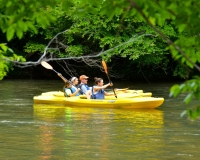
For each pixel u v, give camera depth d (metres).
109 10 7.90
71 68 71.38
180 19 7.56
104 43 57.16
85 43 64.19
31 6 8.18
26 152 20.64
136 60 65.88
